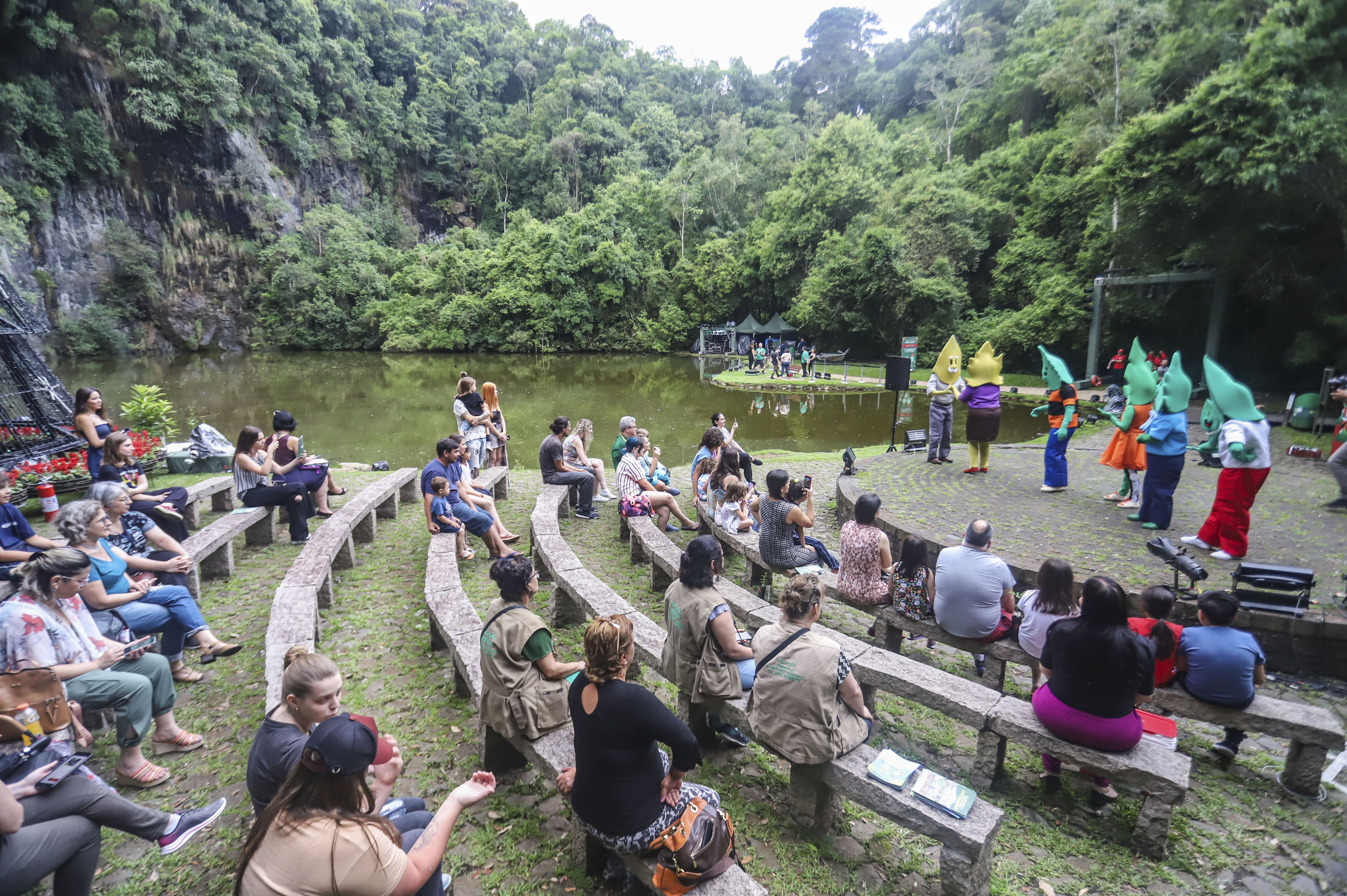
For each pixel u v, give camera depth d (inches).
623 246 1991.9
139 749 133.2
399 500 388.8
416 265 2092.8
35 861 89.5
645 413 897.5
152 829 110.7
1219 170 619.2
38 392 391.9
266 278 1930.4
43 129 1450.5
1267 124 572.4
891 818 111.4
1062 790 143.6
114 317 1593.3
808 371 1279.5
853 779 114.7
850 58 3024.1
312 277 1918.1
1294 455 437.4
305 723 100.0
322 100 2289.6
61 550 127.0
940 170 1777.8
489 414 400.8
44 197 1449.3
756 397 1063.0
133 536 183.0
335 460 602.5
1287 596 195.6
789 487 238.5
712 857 93.9
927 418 862.5
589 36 3553.2
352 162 2370.8
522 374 1402.6
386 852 69.2
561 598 218.2
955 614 171.9
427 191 2679.6
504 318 1971.0
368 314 1958.7
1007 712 139.5
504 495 398.6
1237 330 840.3
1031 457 470.0
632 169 2630.4
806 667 116.6
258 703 165.5
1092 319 1035.9
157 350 1701.5
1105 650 123.4
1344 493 305.3
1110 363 1106.7
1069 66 1157.7
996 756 141.7
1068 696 129.0
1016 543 266.4
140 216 1681.8
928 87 2201.0
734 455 289.7
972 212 1409.9
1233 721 144.9
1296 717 140.7
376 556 287.7
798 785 126.0
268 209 1923.0
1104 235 960.3
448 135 2802.7
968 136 1889.8
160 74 1643.7
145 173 1686.8
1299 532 276.8
